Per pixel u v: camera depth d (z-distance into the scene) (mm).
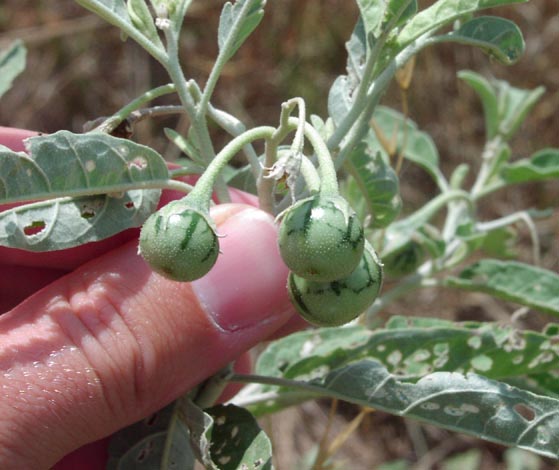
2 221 125
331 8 418
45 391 129
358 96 135
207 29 420
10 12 433
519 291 188
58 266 167
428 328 157
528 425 128
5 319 135
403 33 133
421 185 424
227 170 193
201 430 134
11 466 130
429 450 385
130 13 138
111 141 123
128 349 132
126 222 132
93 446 176
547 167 215
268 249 139
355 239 108
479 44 141
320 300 114
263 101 430
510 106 221
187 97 137
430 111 431
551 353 153
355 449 389
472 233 195
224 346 140
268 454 133
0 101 450
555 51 422
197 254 113
